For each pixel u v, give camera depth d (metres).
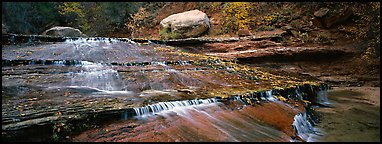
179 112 5.43
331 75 11.70
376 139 5.33
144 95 6.42
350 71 11.67
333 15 13.51
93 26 20.55
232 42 12.88
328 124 6.37
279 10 16.17
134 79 7.57
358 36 12.80
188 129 4.77
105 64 8.46
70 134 4.34
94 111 4.76
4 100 5.46
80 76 7.34
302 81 9.05
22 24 19.89
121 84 7.25
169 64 9.34
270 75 9.75
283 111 6.23
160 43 12.73
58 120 4.37
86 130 4.49
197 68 9.14
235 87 7.52
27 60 7.68
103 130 4.52
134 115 5.05
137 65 8.79
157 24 19.27
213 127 4.95
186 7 19.69
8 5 19.12
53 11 21.89
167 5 20.70
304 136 5.48
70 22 21.84
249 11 16.72
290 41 13.12
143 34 18.84
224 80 8.32
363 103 8.39
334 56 12.20
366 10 13.06
